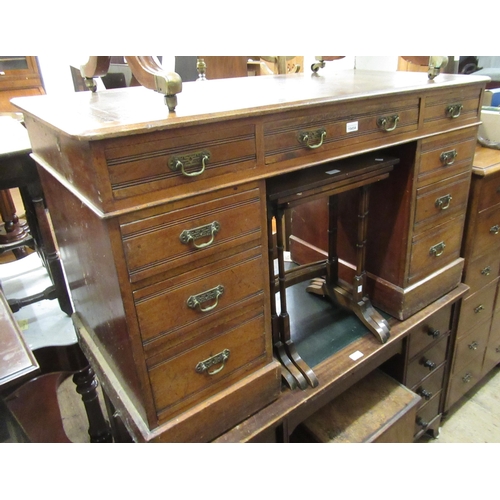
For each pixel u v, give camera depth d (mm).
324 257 1480
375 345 1234
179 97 941
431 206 1238
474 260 1541
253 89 1060
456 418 1840
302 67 2467
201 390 933
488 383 2023
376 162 1078
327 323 1333
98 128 672
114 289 792
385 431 1257
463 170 1290
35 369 756
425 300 1366
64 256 1175
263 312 974
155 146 713
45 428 1618
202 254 826
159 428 895
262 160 845
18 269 1922
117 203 707
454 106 1157
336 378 1122
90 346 1142
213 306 875
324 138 922
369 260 1354
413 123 1085
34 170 1367
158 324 821
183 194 764
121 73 2209
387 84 1096
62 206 1005
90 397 1524
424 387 1581
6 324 846
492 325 1831
